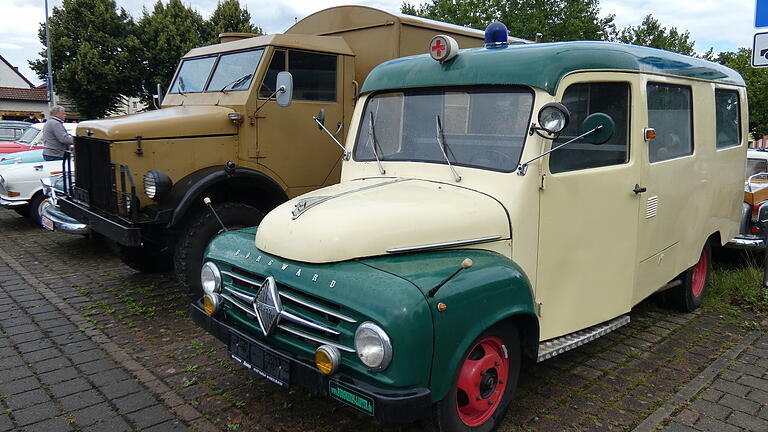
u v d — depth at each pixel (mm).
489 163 3555
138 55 25250
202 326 3645
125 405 3705
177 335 4906
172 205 5176
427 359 2658
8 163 10555
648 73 4152
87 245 8258
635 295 4262
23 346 4625
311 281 2922
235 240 3613
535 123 3400
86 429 3418
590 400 3840
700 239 5277
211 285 3537
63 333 4922
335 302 2775
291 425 3494
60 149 9312
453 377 2801
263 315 3125
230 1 26250
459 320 2775
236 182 5641
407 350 2600
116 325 5121
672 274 4848
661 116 4406
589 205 3734
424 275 2824
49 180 7465
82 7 25594
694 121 4906
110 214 5324
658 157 4395
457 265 2986
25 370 4191
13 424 3457
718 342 4867
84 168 5785
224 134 5812
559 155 3539
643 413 3684
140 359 4418
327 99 6398
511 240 3355
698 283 5668
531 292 3193
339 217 3100
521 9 31625
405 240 3066
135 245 4980
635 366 4383
